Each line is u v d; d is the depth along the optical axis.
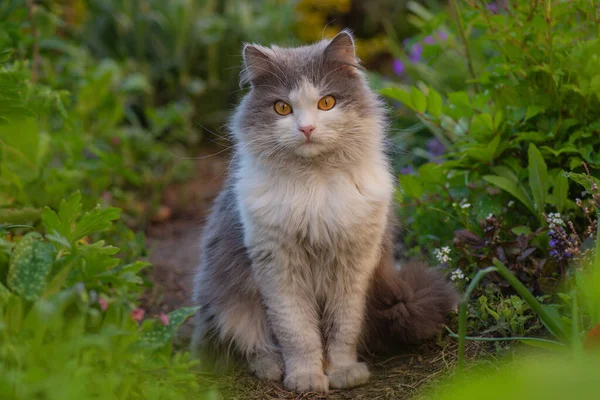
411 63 6.66
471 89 5.68
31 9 4.97
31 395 2.02
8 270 2.54
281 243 3.22
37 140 4.36
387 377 3.31
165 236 5.84
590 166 3.77
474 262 3.79
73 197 2.62
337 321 3.40
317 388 3.23
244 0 8.35
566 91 3.90
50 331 2.34
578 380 1.43
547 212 3.91
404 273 3.65
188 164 6.85
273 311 3.33
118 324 2.47
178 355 2.59
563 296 2.99
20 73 3.99
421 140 6.29
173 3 7.81
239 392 3.30
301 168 3.24
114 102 6.15
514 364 3.00
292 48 3.58
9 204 4.18
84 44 7.61
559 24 4.24
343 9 9.41
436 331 3.46
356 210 3.22
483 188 4.24
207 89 7.77
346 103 3.25
